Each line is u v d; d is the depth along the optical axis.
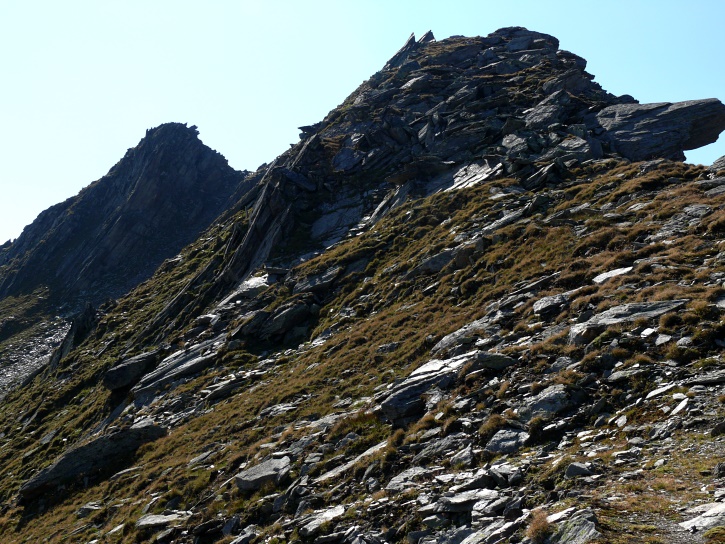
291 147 100.25
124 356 60.53
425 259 43.91
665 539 10.11
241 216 83.75
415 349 31.48
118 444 37.66
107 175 186.00
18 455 51.31
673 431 14.76
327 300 48.50
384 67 119.19
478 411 20.31
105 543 25.48
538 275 32.22
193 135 184.62
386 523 16.11
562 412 18.06
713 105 53.12
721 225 27.75
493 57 93.75
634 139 52.34
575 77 69.44
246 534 19.86
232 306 55.12
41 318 129.75
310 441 25.22
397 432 21.47
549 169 48.31
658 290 23.06
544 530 11.45
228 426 33.56
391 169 70.75
